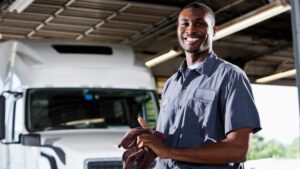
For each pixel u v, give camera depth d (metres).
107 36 11.86
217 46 13.62
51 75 7.32
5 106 7.12
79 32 11.55
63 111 7.27
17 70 7.32
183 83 2.61
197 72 2.57
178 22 2.67
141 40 12.16
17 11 9.58
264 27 12.37
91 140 6.83
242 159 2.36
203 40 2.59
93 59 7.62
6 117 7.12
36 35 11.69
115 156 6.63
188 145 2.49
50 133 6.97
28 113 7.08
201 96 2.50
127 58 7.88
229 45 13.62
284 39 12.72
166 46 13.10
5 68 7.55
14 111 7.09
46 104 7.22
